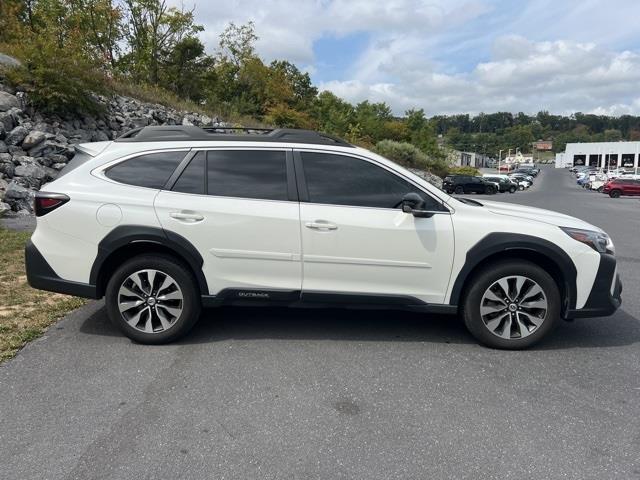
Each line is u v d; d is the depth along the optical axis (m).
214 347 4.46
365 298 4.45
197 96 29.72
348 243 4.36
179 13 28.00
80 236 4.36
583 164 122.19
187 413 3.35
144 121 19.16
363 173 4.50
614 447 3.04
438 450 2.98
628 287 6.98
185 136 4.63
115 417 3.28
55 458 2.85
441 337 4.82
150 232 4.32
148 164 4.51
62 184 4.46
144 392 3.62
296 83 59.41
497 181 46.62
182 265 4.44
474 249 4.38
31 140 12.70
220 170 4.48
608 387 3.82
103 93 17.95
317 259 4.38
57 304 5.31
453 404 3.53
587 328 5.17
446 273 4.43
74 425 3.18
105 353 4.27
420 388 3.76
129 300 4.46
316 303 4.49
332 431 3.17
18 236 8.15
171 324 4.46
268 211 4.36
